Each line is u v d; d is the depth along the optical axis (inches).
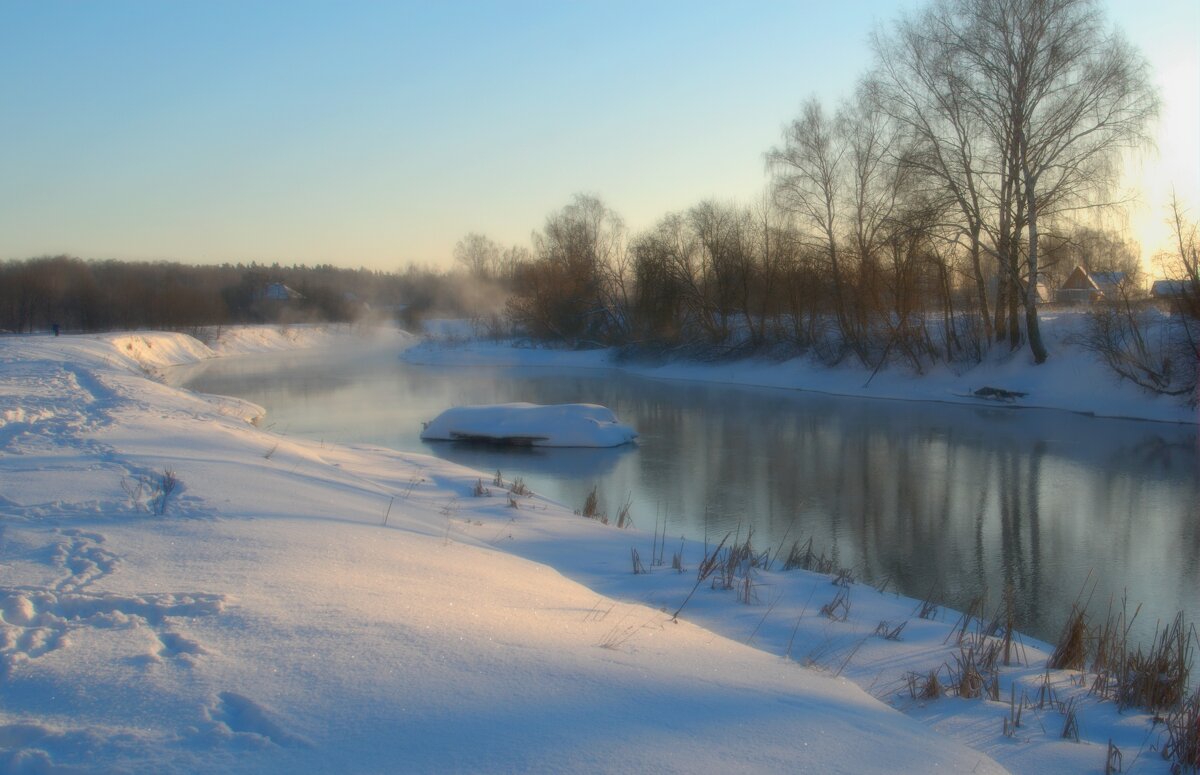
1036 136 989.2
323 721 122.0
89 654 144.6
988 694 195.6
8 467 361.7
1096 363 1003.3
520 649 160.6
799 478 645.9
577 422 808.3
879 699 187.8
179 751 110.1
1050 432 850.1
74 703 124.1
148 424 558.6
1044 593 380.8
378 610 179.3
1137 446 767.1
